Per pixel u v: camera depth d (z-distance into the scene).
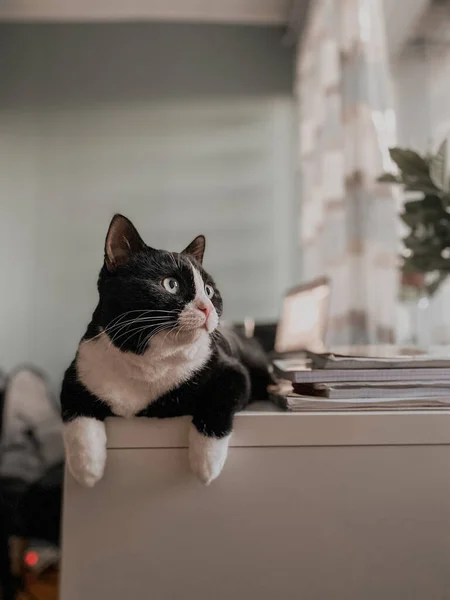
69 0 2.06
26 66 2.14
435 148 1.38
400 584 0.64
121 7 2.11
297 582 0.63
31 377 1.59
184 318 0.60
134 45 2.17
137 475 0.63
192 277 0.64
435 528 0.64
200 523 0.63
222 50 2.17
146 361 0.60
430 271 0.99
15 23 2.16
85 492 0.63
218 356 0.67
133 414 0.63
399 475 0.64
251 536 0.64
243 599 0.63
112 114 2.13
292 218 2.11
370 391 0.67
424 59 1.46
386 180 0.97
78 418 0.61
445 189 0.94
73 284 2.06
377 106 1.29
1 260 2.05
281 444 0.64
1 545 1.21
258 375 0.85
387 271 1.24
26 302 2.04
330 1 1.53
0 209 2.07
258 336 1.22
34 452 1.40
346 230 1.32
